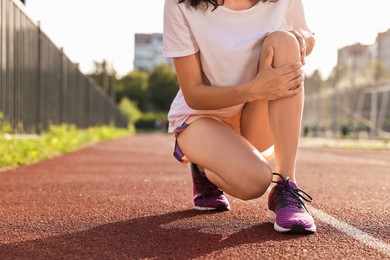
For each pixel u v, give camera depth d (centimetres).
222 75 243
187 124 248
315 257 193
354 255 196
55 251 205
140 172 602
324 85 3097
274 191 240
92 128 1958
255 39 241
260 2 242
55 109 1191
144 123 6278
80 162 779
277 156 241
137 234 236
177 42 238
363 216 286
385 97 2997
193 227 250
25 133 877
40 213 299
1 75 725
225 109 251
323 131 3058
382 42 1875
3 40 731
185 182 482
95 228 251
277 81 225
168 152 1145
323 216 285
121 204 335
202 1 234
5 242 222
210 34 237
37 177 530
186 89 244
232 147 232
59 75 1246
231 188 237
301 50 238
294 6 260
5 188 430
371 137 2441
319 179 527
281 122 235
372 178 541
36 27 958
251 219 270
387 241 220
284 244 212
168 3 238
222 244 214
